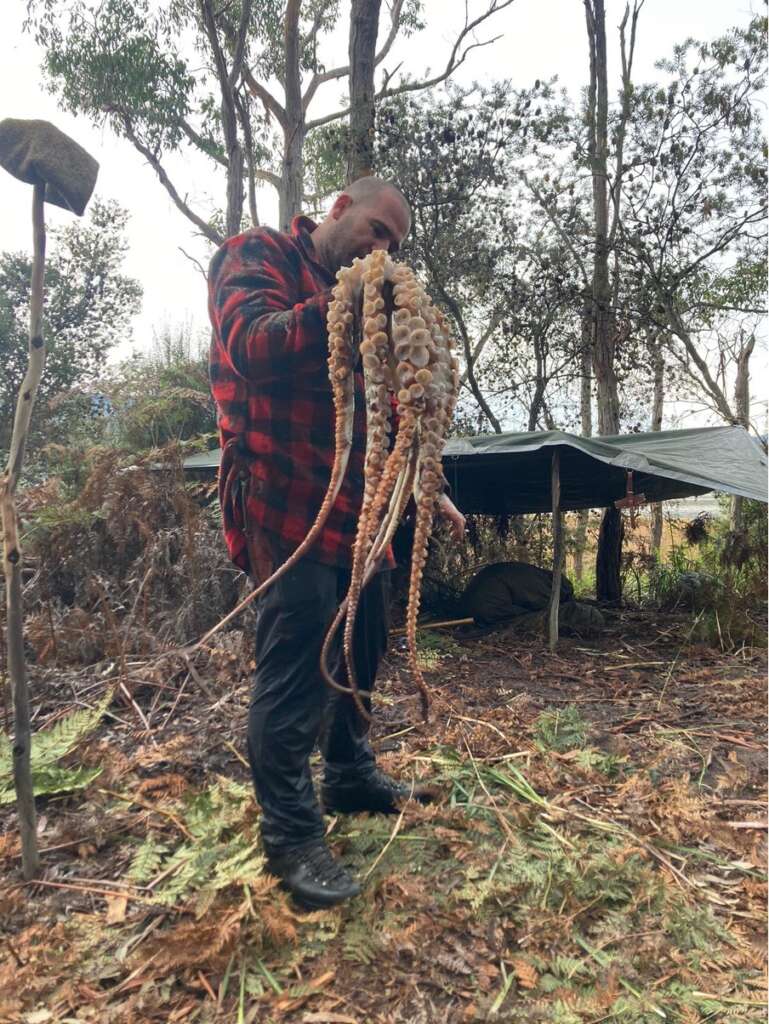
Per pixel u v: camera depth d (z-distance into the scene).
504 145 10.02
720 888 2.30
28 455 9.70
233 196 12.36
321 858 2.11
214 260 2.17
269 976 1.84
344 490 2.13
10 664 2.25
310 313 1.83
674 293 10.20
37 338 2.19
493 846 2.38
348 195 2.22
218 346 2.21
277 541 2.11
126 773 2.93
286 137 11.26
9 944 1.96
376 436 1.66
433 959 1.90
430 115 10.20
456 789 2.77
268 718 2.10
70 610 4.75
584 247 10.51
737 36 9.51
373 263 1.69
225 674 4.00
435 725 3.49
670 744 3.40
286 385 2.09
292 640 2.10
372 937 1.94
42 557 5.04
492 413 11.43
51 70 13.19
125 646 4.33
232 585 4.87
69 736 3.03
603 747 3.38
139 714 3.60
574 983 1.87
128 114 13.49
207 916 1.98
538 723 3.49
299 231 2.25
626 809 2.67
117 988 1.81
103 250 16.34
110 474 5.07
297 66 11.13
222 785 2.66
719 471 5.53
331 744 2.48
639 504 5.84
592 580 11.19
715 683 4.60
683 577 7.54
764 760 3.32
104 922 2.07
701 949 2.00
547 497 7.77
